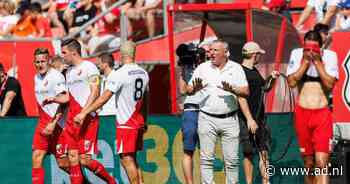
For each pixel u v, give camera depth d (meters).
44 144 40.88
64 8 58.34
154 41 53.97
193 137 39.34
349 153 39.91
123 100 38.72
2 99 45.91
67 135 40.41
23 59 51.56
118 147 38.94
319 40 36.81
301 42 47.94
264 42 46.84
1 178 41.53
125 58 38.94
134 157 39.16
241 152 40.94
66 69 43.72
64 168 41.12
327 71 37.12
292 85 37.25
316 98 36.91
